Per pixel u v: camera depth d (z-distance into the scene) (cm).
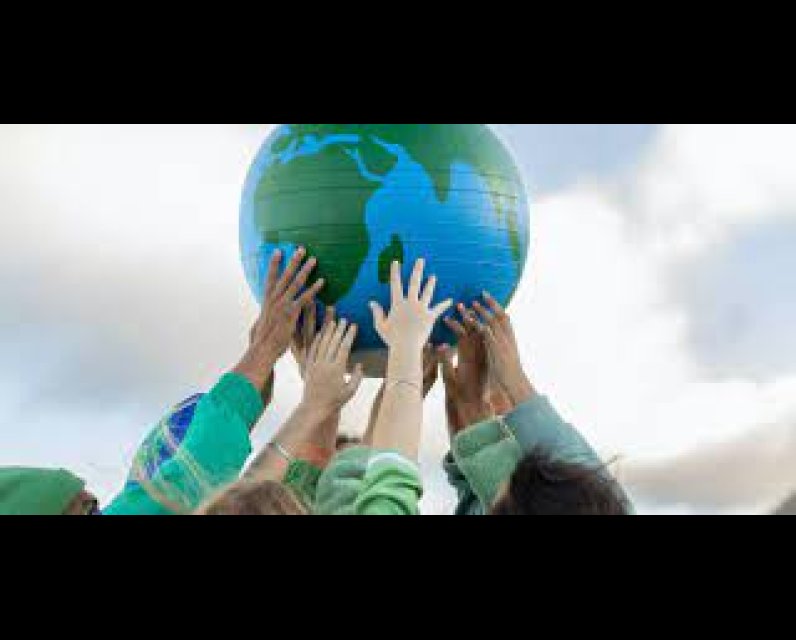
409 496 218
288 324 283
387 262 282
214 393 265
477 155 290
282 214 288
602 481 210
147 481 246
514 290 301
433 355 298
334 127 289
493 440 254
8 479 233
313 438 274
